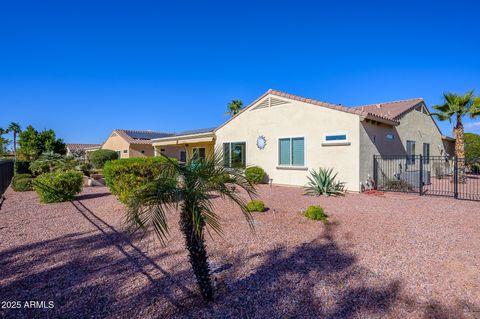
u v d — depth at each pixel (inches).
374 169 501.0
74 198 445.7
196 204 120.0
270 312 124.8
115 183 351.6
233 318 120.6
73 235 244.1
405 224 264.7
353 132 467.5
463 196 437.4
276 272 163.8
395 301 132.6
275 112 581.0
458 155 619.5
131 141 1043.3
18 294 144.3
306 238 224.5
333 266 171.0
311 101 520.7
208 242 215.5
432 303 130.8
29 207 376.5
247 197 405.1
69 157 737.0
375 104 792.9
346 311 124.8
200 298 136.9
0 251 206.5
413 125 678.5
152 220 115.6
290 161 555.8
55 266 178.5
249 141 632.4
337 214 307.3
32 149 1134.4
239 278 157.2
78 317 124.0
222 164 130.7
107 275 164.4
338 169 485.1
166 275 162.7
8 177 713.6
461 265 171.8
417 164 689.0
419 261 177.8
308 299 134.8
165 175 127.7
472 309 125.9
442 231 241.4
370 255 187.9
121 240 227.6
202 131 829.8
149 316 123.5
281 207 346.6
